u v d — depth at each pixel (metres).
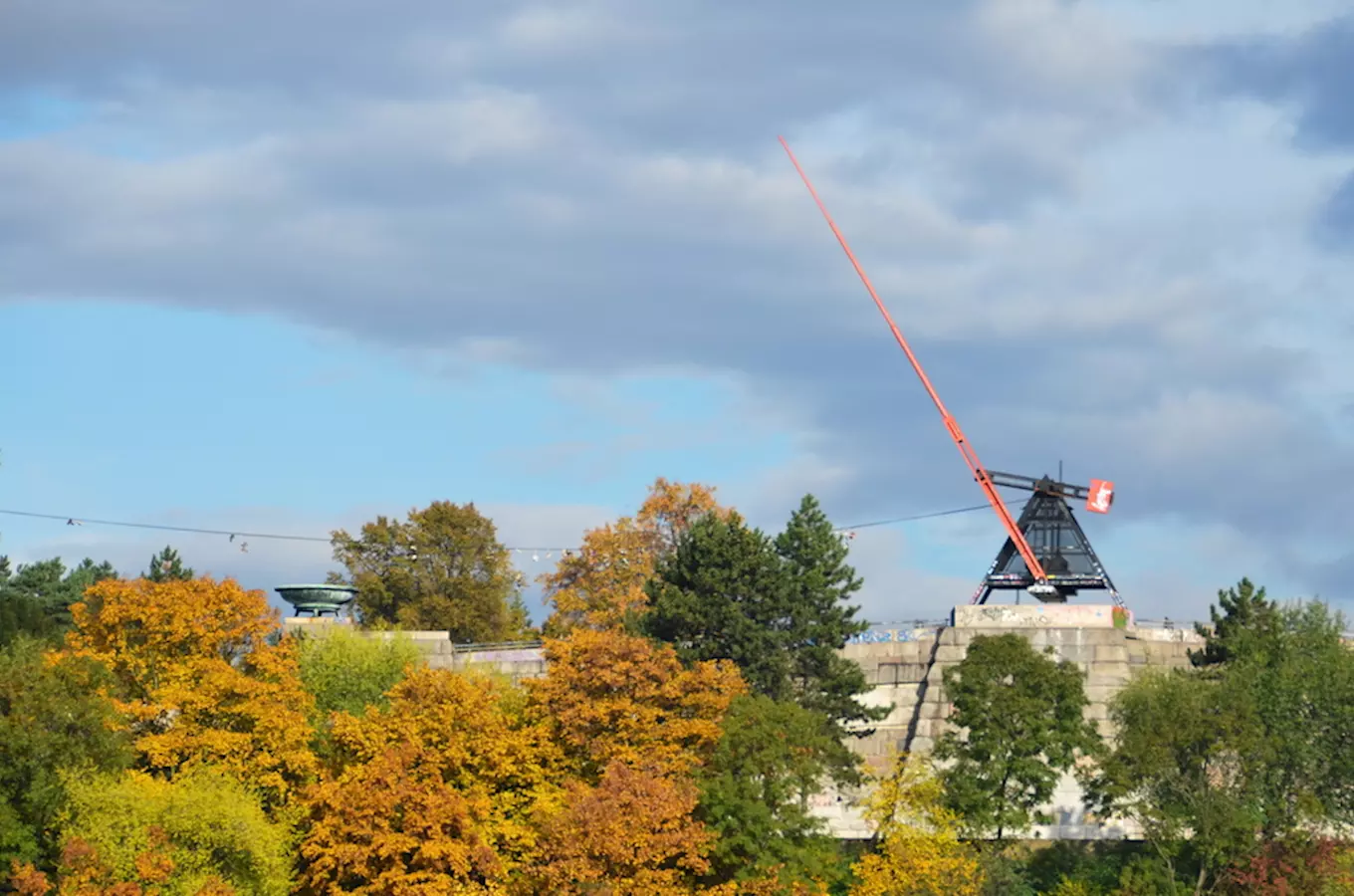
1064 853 157.25
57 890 123.75
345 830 132.50
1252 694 152.62
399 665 165.50
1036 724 151.38
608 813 133.12
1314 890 140.50
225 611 149.88
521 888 135.25
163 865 123.88
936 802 150.75
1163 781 149.38
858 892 141.88
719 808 140.62
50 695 130.75
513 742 143.62
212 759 140.00
